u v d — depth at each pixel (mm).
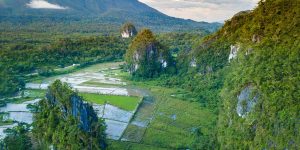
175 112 135125
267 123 79688
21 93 159250
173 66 199625
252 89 89875
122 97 155500
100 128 95375
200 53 178125
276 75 90000
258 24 131375
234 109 95750
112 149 98938
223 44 169250
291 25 111688
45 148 96000
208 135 108500
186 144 105875
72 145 86812
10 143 97375
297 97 78312
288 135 73688
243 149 84125
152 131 116250
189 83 172250
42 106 108562
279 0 137750
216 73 163000
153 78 194625
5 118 127312
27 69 194875
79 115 92188
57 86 105062
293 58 92375
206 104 143125
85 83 182125
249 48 116438
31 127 113750
